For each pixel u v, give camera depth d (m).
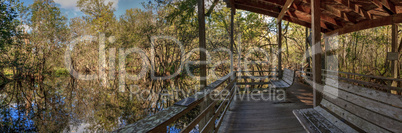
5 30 12.38
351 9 4.40
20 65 14.87
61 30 19.17
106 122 5.96
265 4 5.64
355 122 1.89
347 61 10.11
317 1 2.88
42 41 17.78
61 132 5.32
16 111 7.50
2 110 7.56
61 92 11.38
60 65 21.47
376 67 8.59
